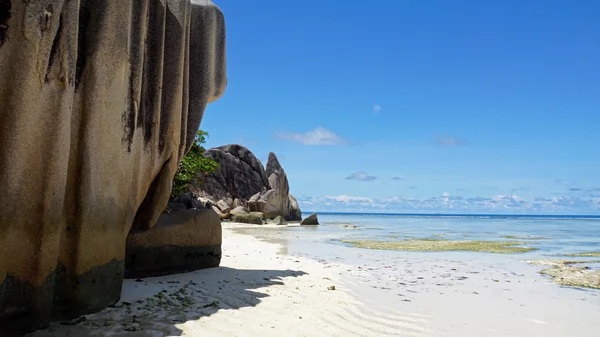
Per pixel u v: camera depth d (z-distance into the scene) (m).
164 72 7.89
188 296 7.61
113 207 6.41
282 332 6.12
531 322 7.60
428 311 8.11
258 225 43.34
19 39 4.84
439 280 11.62
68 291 5.78
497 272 13.32
